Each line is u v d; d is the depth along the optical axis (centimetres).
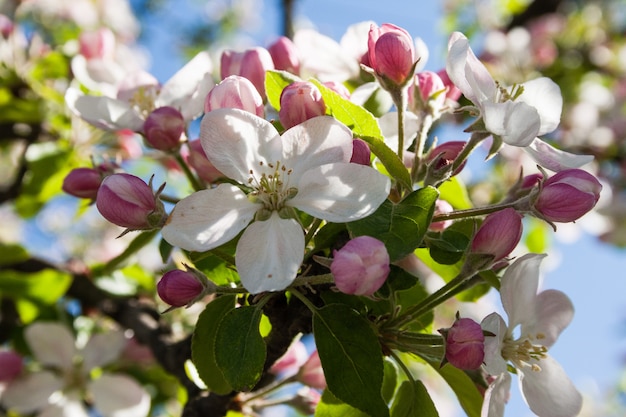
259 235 27
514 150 61
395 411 29
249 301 29
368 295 26
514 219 27
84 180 32
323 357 27
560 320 29
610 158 68
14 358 41
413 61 29
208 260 29
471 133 28
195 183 31
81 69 38
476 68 28
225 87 27
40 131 45
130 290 41
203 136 27
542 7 72
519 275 28
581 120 69
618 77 72
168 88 33
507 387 27
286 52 32
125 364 43
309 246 28
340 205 26
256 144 27
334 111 28
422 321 31
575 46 72
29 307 42
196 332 29
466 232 30
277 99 29
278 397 34
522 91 30
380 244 25
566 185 28
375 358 27
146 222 27
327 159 27
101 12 73
